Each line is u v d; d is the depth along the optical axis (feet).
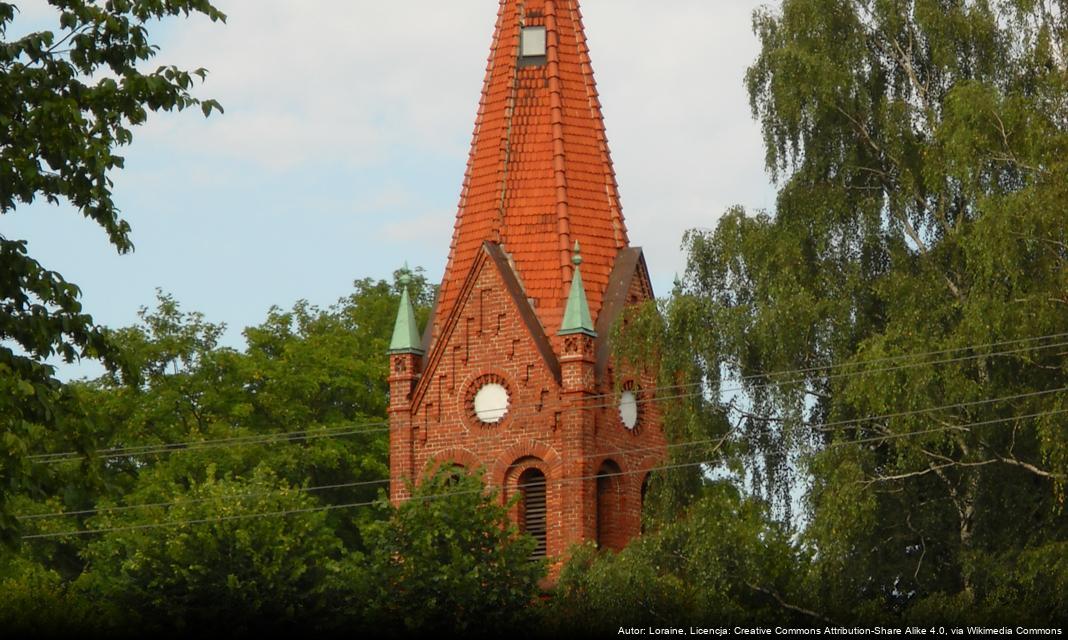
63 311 320.70
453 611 442.91
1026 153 427.74
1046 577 400.47
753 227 459.32
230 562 456.45
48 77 319.47
